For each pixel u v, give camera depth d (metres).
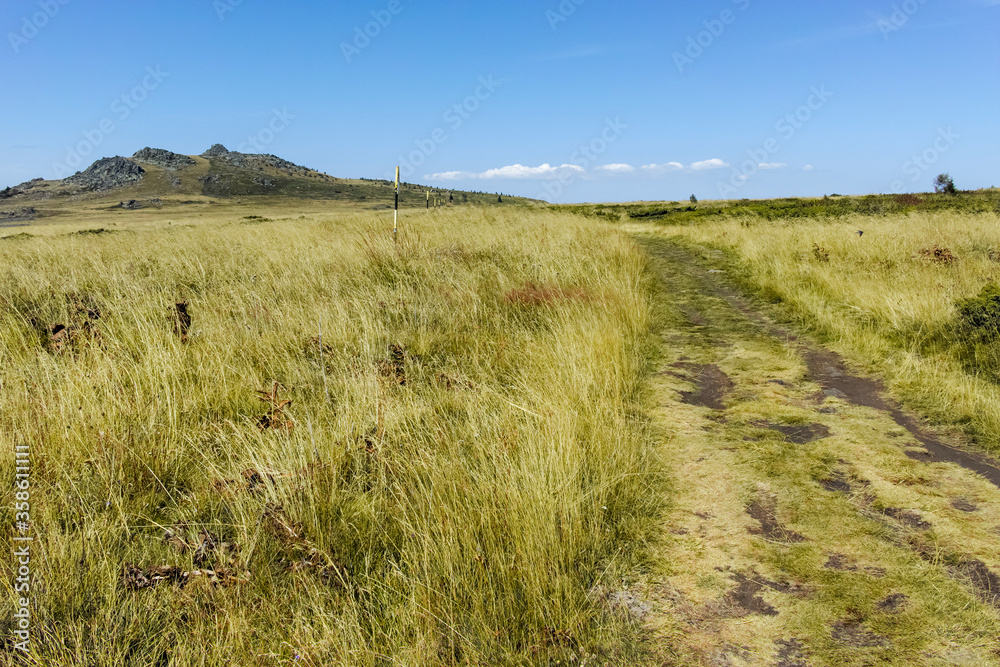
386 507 3.18
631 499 3.35
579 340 5.59
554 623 2.43
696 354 6.39
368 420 3.97
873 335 6.48
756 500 3.37
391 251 9.06
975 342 5.71
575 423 3.90
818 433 4.30
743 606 2.55
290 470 3.27
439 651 2.32
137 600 2.53
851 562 2.81
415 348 5.68
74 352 5.04
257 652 2.30
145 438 3.60
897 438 4.21
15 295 6.90
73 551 2.67
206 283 7.89
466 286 7.51
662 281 10.55
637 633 2.42
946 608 2.47
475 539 2.79
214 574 2.60
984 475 3.64
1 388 4.12
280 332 5.69
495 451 3.50
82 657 2.21
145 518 3.06
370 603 2.56
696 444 4.09
